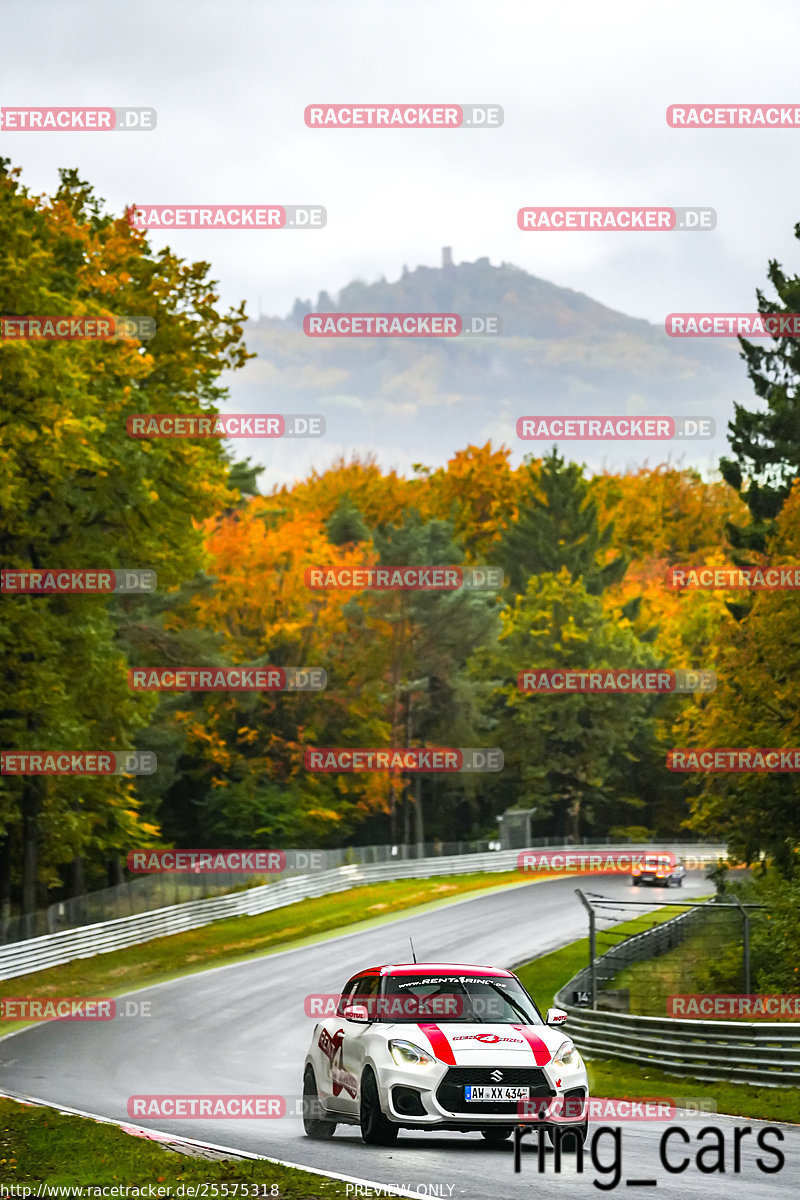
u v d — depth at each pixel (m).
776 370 109.38
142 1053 56.66
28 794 83.81
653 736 195.25
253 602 152.88
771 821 84.56
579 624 189.75
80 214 88.06
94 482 80.12
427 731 176.75
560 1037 27.53
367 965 88.38
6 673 80.12
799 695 81.81
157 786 126.19
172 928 100.25
